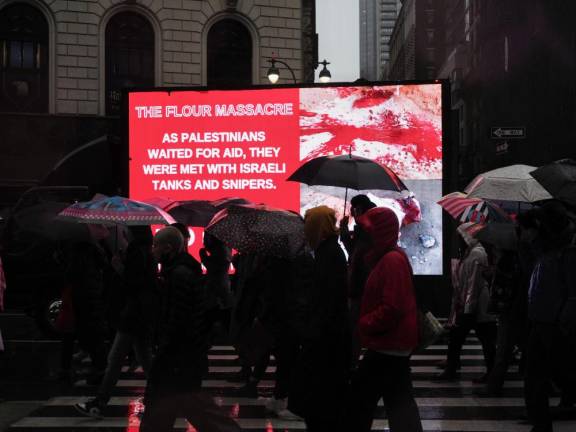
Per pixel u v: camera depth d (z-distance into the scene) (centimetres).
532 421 666
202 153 1723
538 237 662
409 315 547
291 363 788
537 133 5856
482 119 7619
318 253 570
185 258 612
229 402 873
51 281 1358
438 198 1675
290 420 786
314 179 818
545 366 657
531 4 6141
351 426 554
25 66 2742
